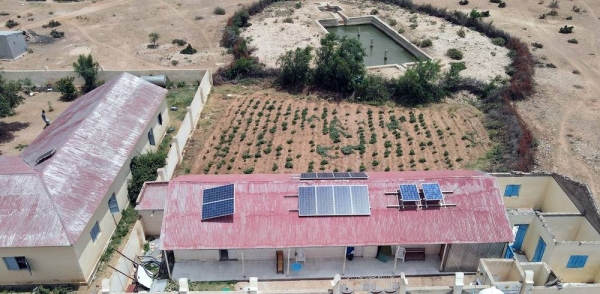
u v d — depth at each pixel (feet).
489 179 98.68
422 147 139.33
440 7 247.29
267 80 177.27
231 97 168.14
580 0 257.34
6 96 139.54
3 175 98.84
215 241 91.66
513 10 243.81
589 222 94.12
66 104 166.20
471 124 150.30
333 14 242.17
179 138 134.72
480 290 78.64
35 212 93.91
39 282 96.53
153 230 106.52
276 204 95.71
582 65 188.03
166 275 95.76
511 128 142.10
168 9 251.80
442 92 164.55
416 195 95.61
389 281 92.89
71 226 93.20
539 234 94.89
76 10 251.19
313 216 94.07
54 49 206.28
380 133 146.92
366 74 169.58
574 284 84.38
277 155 136.77
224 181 100.12
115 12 248.11
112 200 109.40
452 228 92.68
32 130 150.61
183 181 99.55
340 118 155.22
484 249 92.84
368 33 227.40
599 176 127.44
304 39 208.33
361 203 95.30
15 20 236.22
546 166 130.93
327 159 134.72
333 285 79.15
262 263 97.45
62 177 101.40
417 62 176.35
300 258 95.71
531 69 179.93
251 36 212.23
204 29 224.53
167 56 197.47
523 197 108.47
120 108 127.65
